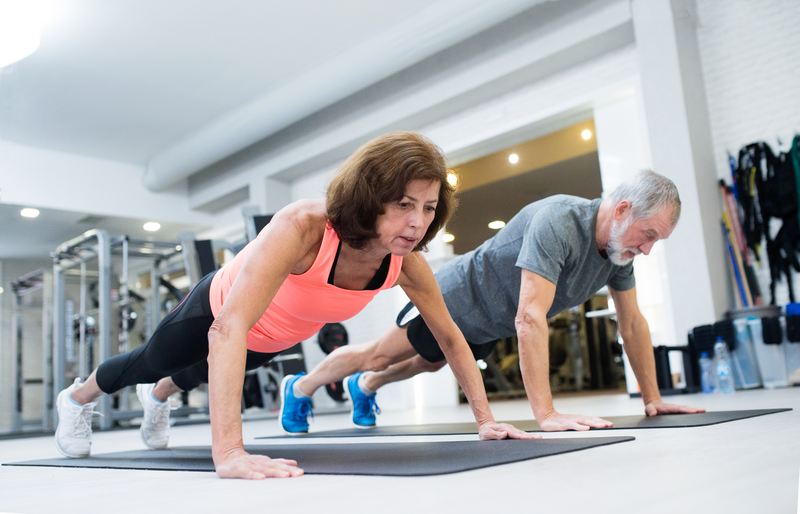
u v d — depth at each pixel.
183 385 1.98
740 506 0.58
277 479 1.00
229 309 1.16
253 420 5.71
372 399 2.79
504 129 5.61
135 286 9.70
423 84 5.98
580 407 3.53
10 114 6.36
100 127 6.87
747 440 1.11
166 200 8.17
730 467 0.81
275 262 1.19
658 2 4.50
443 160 1.16
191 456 1.68
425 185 1.11
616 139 4.96
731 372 3.71
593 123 5.75
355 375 2.80
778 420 1.50
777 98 4.31
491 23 4.96
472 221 8.10
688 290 4.16
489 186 6.78
